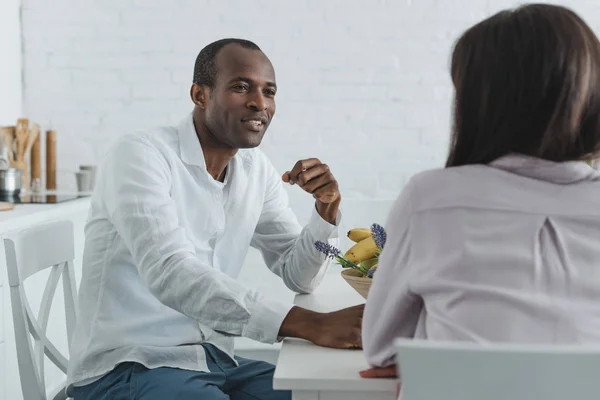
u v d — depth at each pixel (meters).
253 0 4.60
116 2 4.62
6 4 4.47
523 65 1.45
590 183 1.48
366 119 4.65
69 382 2.35
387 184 4.68
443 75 4.61
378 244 2.18
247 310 1.97
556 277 1.42
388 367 1.64
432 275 1.48
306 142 4.68
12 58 4.55
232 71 2.36
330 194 2.39
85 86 4.67
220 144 2.44
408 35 4.60
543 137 1.47
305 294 2.51
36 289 3.45
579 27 1.47
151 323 2.32
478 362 1.15
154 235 2.16
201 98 2.42
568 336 1.39
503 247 1.44
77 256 4.04
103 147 4.70
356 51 4.62
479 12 4.57
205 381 2.21
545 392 1.15
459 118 1.54
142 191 2.22
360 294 2.32
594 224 1.45
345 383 1.63
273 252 2.66
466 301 1.44
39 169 4.47
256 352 4.61
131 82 4.66
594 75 1.46
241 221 2.54
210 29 4.62
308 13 4.60
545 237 1.44
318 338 1.89
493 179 1.48
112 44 4.64
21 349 2.28
